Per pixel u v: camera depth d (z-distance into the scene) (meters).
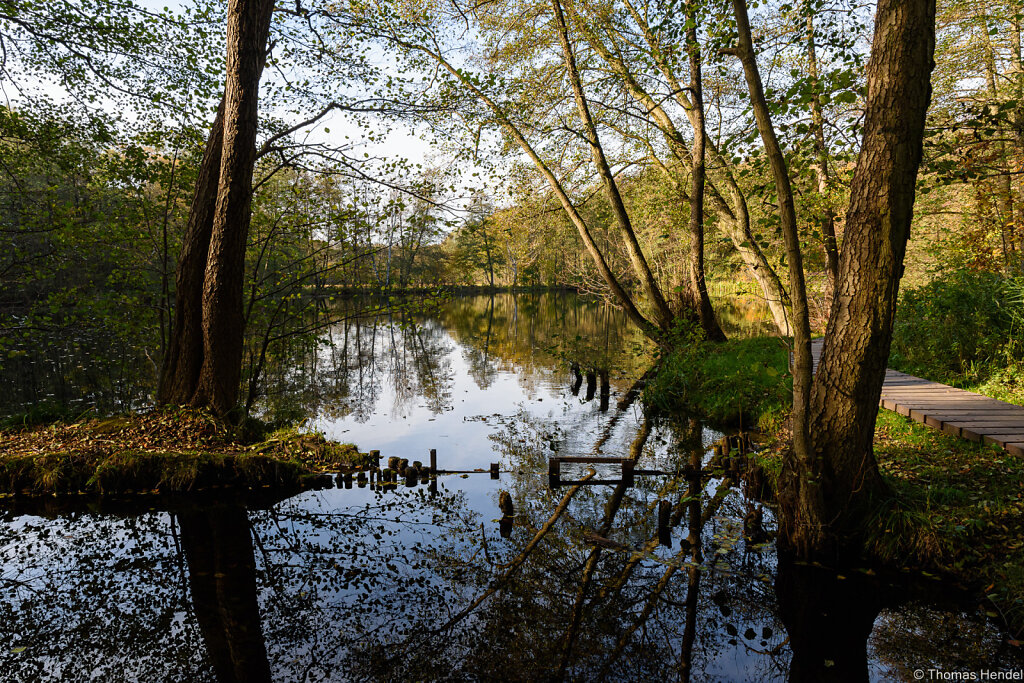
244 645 4.54
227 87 7.94
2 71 9.27
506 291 67.75
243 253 8.38
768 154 4.77
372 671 4.20
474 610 5.02
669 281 19.44
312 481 7.80
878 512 5.14
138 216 9.72
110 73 9.66
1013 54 12.66
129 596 5.29
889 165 4.65
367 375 16.89
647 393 12.95
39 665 4.30
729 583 5.36
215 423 8.23
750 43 4.66
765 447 7.97
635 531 6.46
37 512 6.96
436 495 7.61
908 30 4.46
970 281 10.55
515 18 12.62
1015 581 4.52
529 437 10.31
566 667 4.24
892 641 4.45
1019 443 5.59
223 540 6.39
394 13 9.77
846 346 5.02
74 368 16.19
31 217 9.59
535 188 14.30
